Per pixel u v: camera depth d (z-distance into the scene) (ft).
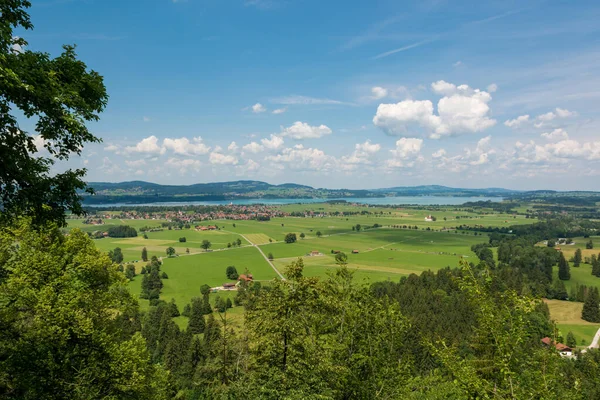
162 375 104.88
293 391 58.90
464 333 258.37
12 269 73.26
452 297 354.33
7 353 65.72
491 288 51.21
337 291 75.31
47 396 64.64
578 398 44.52
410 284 398.42
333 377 64.59
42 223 47.80
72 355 71.77
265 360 73.31
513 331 46.73
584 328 339.57
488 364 51.98
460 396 58.39
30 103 40.81
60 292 75.66
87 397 67.41
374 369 65.10
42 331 67.00
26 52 40.52
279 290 75.97
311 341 69.31
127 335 99.40
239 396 66.28
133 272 496.64
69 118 40.27
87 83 45.14
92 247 89.97
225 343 102.32
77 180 47.09
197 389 135.74
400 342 70.28
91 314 78.43
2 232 73.20
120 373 75.97
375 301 72.38
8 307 67.97
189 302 398.21
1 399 62.64
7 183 42.27
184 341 228.84
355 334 70.08
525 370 46.26
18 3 41.22
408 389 66.23
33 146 43.47
